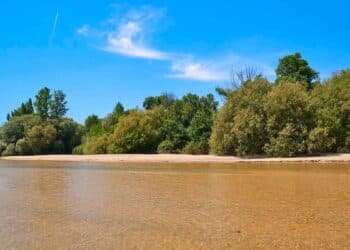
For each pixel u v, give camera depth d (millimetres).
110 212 19812
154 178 37094
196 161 64812
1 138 118688
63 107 138875
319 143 63156
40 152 116000
